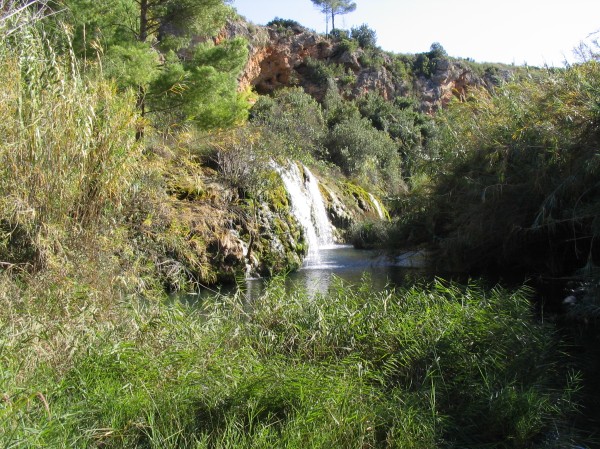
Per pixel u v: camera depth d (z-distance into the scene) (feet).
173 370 14.20
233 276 32.96
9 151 17.81
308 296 21.52
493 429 13.87
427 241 34.19
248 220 36.68
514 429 13.64
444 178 32.63
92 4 38.86
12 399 11.19
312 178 55.26
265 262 36.40
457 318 18.47
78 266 18.16
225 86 42.70
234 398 12.94
